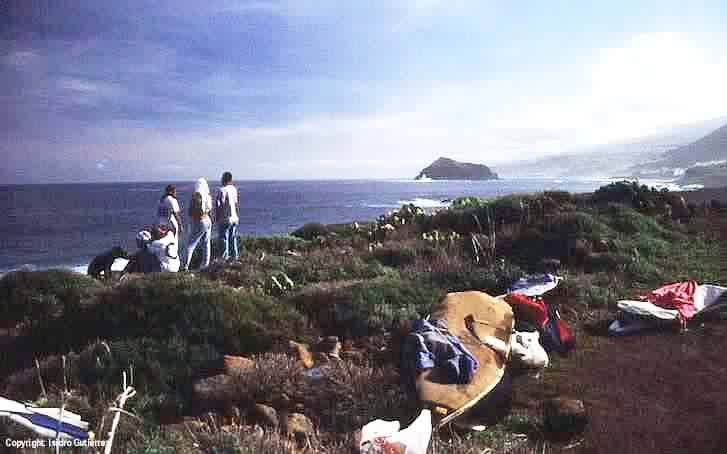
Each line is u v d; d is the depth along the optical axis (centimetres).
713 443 486
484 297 746
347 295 898
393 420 536
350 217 6431
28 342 826
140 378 625
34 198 15688
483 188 18650
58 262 3541
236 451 440
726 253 1298
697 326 803
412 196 12456
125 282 888
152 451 420
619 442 501
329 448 470
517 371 670
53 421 475
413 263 1262
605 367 681
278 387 597
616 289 996
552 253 1232
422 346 609
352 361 689
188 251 1373
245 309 804
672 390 602
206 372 646
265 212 7631
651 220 1523
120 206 11112
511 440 507
